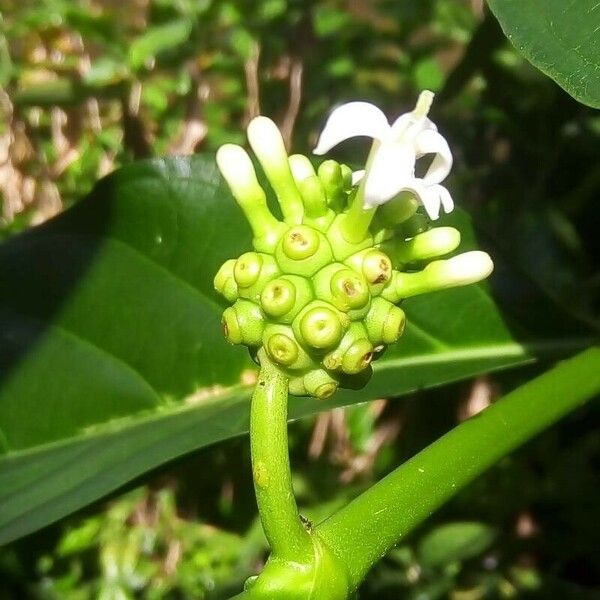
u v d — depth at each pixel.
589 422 0.29
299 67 0.32
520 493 0.29
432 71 0.32
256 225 0.12
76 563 0.32
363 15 0.37
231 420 0.18
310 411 0.17
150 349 0.19
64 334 0.19
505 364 0.19
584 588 0.29
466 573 0.29
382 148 0.11
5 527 0.17
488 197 0.30
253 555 0.31
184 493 0.32
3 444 0.19
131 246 0.20
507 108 0.29
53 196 0.35
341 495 0.30
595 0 0.13
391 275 0.12
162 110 0.33
